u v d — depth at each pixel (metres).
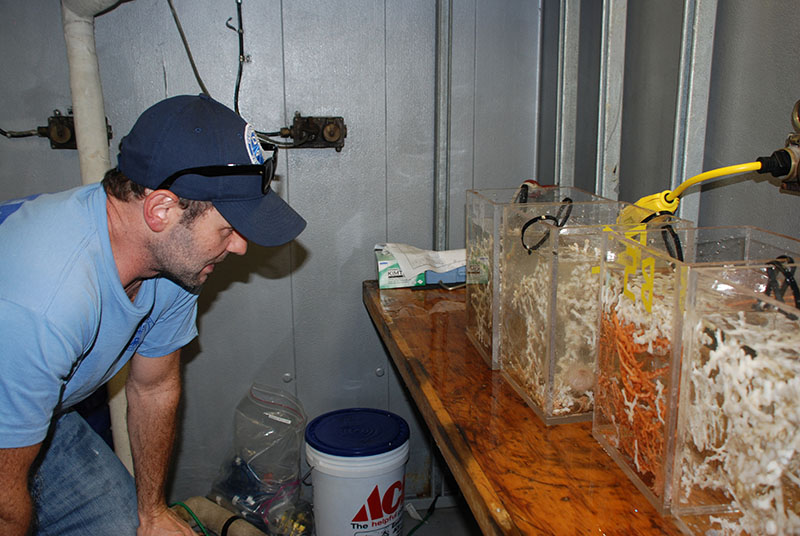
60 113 1.68
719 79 1.18
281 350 1.95
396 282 1.72
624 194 1.49
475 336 1.29
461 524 2.03
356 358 1.99
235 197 0.94
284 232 1.02
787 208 1.00
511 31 1.81
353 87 1.80
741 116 1.11
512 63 1.83
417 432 2.08
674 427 0.71
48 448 1.27
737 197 1.13
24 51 1.63
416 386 1.13
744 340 0.59
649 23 1.34
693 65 1.19
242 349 1.93
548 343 0.93
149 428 1.34
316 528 1.76
